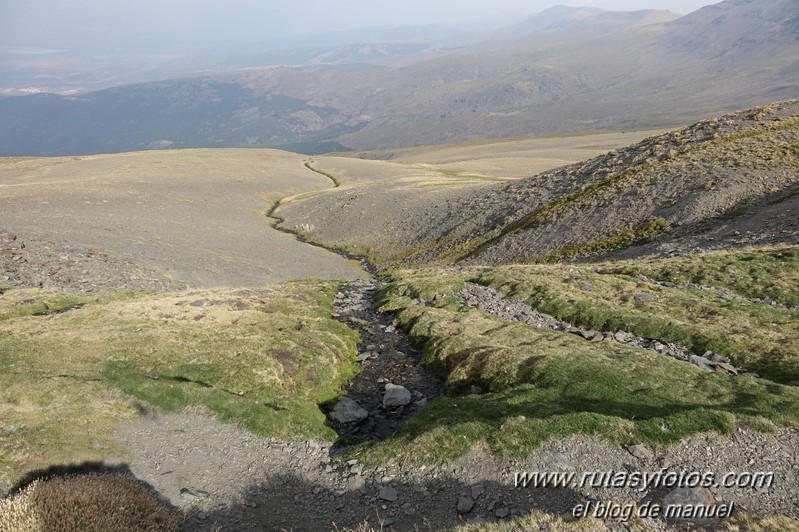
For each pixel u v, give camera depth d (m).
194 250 62.00
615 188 60.38
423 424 17.19
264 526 13.43
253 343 26.05
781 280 29.08
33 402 18.48
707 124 69.69
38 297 32.84
